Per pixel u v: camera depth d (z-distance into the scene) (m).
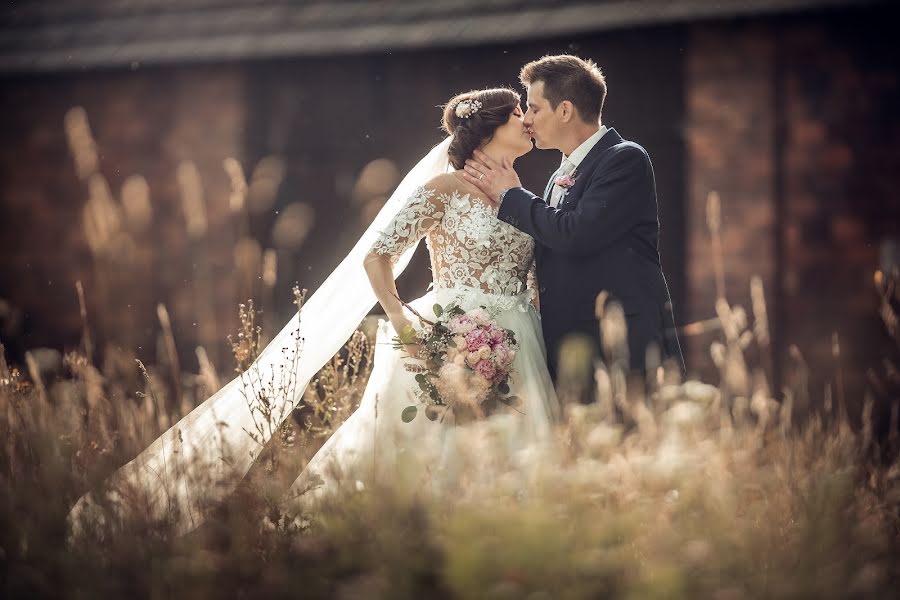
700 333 14.05
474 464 5.63
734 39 14.15
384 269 7.61
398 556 4.61
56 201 17.83
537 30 14.44
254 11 16.88
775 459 6.56
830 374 13.59
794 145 13.94
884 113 13.70
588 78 7.97
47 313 17.69
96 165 17.58
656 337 7.61
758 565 4.92
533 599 4.21
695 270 14.16
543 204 7.55
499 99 7.92
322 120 16.73
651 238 7.85
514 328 7.58
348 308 8.25
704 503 5.29
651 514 5.06
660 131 14.64
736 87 14.13
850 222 13.76
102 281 9.19
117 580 4.85
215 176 17.03
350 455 6.48
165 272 16.91
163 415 7.55
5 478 6.05
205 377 8.10
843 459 6.75
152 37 16.98
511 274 7.75
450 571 4.33
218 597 4.75
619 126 14.84
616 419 7.14
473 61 15.91
